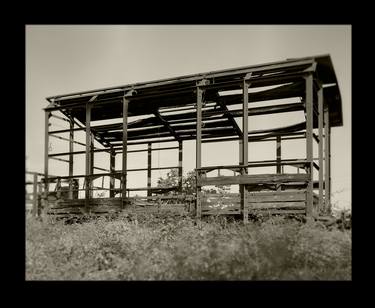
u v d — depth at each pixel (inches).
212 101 606.5
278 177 472.4
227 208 497.7
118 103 642.2
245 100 505.4
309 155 463.5
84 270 394.3
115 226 492.1
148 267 370.3
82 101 655.8
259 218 469.4
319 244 357.4
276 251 351.3
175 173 756.6
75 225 541.3
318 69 518.3
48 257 417.7
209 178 511.2
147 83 590.2
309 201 453.4
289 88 542.9
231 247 360.5
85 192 591.2
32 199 541.6
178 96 595.2
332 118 668.1
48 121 645.9
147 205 548.4
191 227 462.6
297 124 629.9
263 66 514.9
